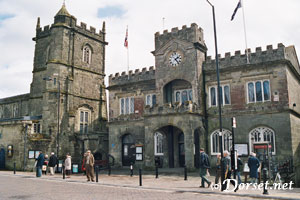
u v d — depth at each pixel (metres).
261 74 28.83
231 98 30.06
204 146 30.27
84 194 15.41
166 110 29.67
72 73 40.34
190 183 19.95
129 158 36.06
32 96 41.88
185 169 22.00
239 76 29.92
